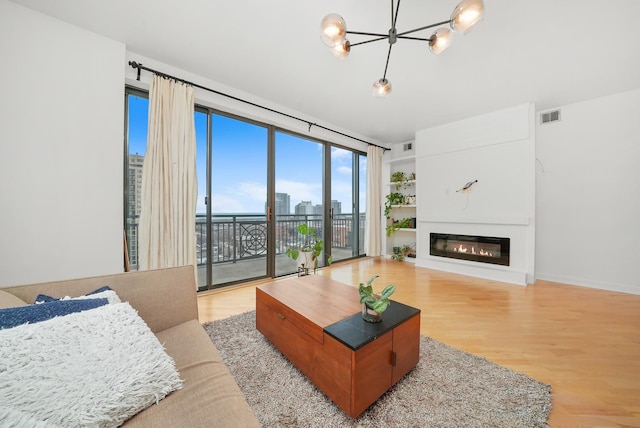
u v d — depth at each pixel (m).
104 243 2.04
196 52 2.26
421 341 1.79
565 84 2.76
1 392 0.58
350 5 1.69
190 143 2.54
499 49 2.14
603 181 3.06
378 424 1.09
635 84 2.75
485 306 2.48
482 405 1.20
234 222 4.14
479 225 3.69
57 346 0.70
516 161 3.36
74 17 1.83
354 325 1.26
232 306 2.46
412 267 4.19
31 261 1.76
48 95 1.81
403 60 2.32
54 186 1.83
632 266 2.91
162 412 0.72
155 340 0.88
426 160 4.30
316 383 1.28
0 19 1.65
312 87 2.88
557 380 1.40
